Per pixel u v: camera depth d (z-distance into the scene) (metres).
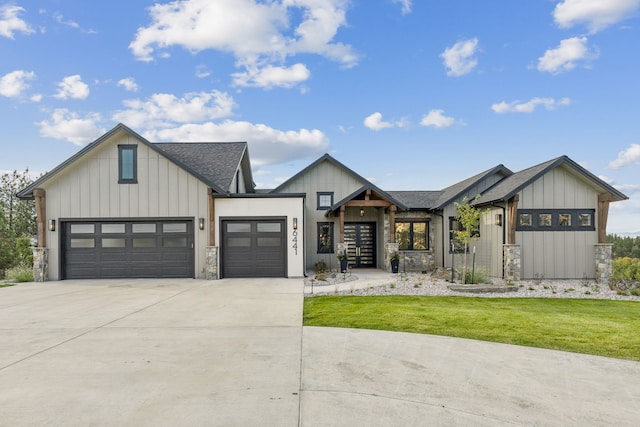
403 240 17.73
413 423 3.33
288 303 9.12
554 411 3.59
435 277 13.84
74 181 14.27
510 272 13.25
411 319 7.42
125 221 14.27
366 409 3.59
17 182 24.62
